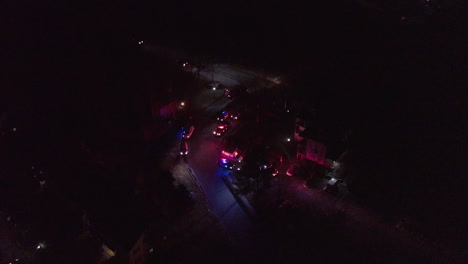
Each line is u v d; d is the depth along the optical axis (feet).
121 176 99.04
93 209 86.94
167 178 100.32
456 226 96.89
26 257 88.43
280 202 103.91
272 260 90.22
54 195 89.61
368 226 98.89
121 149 111.45
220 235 96.22
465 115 113.39
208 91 162.09
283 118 142.92
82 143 111.55
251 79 174.91
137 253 83.20
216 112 147.74
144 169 103.71
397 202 104.68
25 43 148.36
